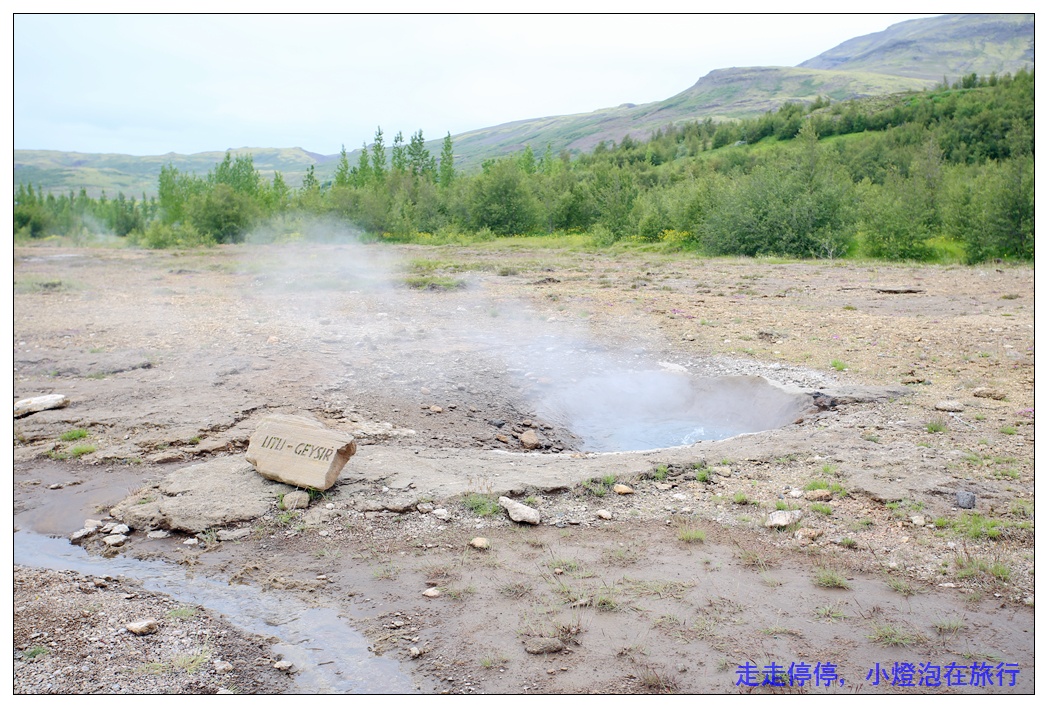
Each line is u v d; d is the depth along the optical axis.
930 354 10.98
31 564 5.23
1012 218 25.75
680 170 84.00
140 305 16.39
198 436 7.75
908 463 6.73
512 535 5.61
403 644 4.18
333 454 6.27
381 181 66.88
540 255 33.59
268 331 13.09
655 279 21.53
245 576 5.02
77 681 3.75
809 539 5.46
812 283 20.23
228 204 49.38
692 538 5.49
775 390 9.39
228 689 3.72
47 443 7.66
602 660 3.99
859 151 69.50
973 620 4.38
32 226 57.66
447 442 7.94
